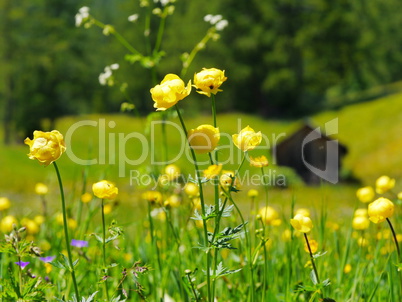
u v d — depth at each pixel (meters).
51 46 43.22
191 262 2.71
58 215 3.37
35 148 1.64
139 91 49.75
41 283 1.88
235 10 46.59
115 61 49.12
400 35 60.66
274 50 46.53
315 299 2.34
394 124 36.34
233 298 2.49
